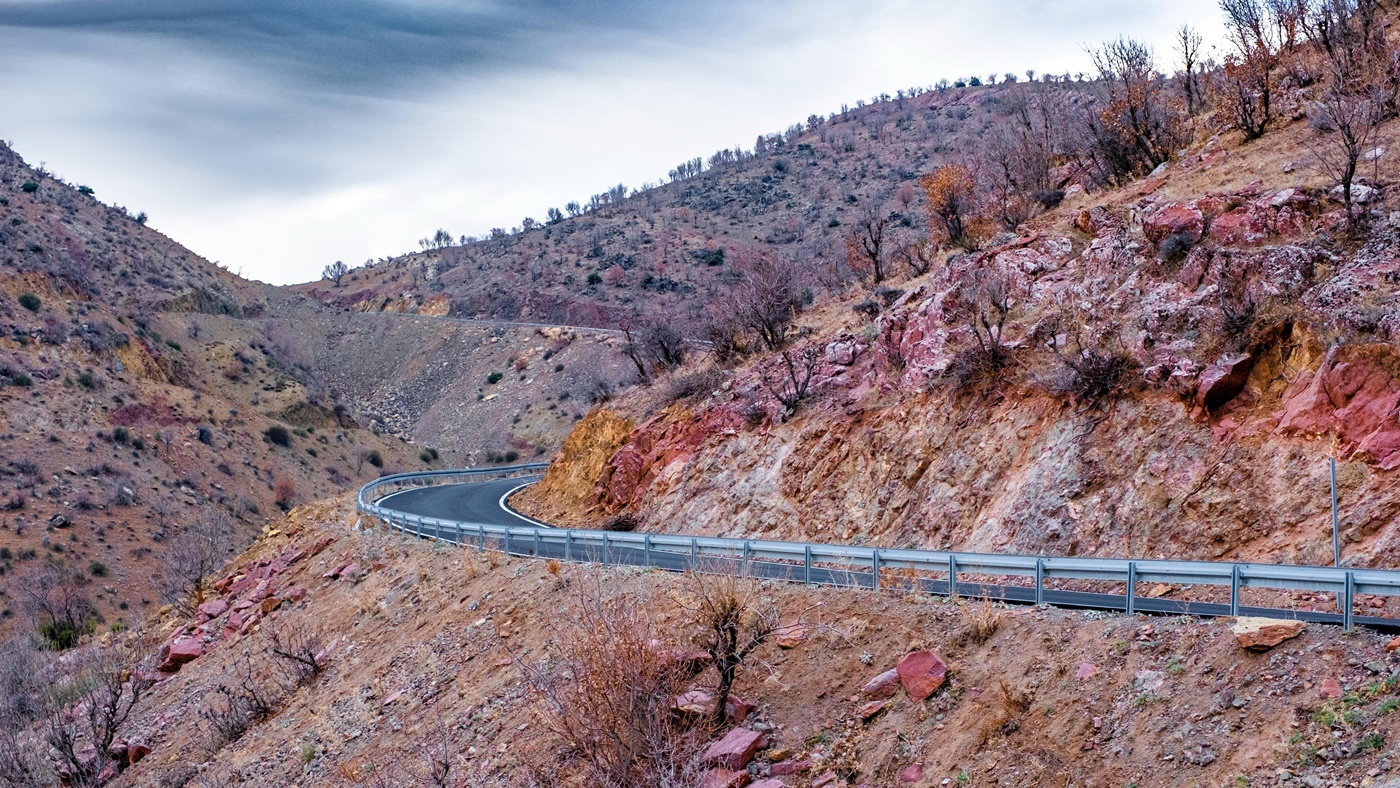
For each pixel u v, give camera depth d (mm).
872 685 11977
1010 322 22703
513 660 16141
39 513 64625
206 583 35969
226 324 117125
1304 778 8398
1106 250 22344
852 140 194000
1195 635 10586
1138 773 9328
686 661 12875
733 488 26609
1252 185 21312
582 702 12258
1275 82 27219
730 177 190750
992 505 19359
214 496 77875
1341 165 19984
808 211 158875
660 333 39688
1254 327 17500
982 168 40156
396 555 25922
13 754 21609
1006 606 12656
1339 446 15070
